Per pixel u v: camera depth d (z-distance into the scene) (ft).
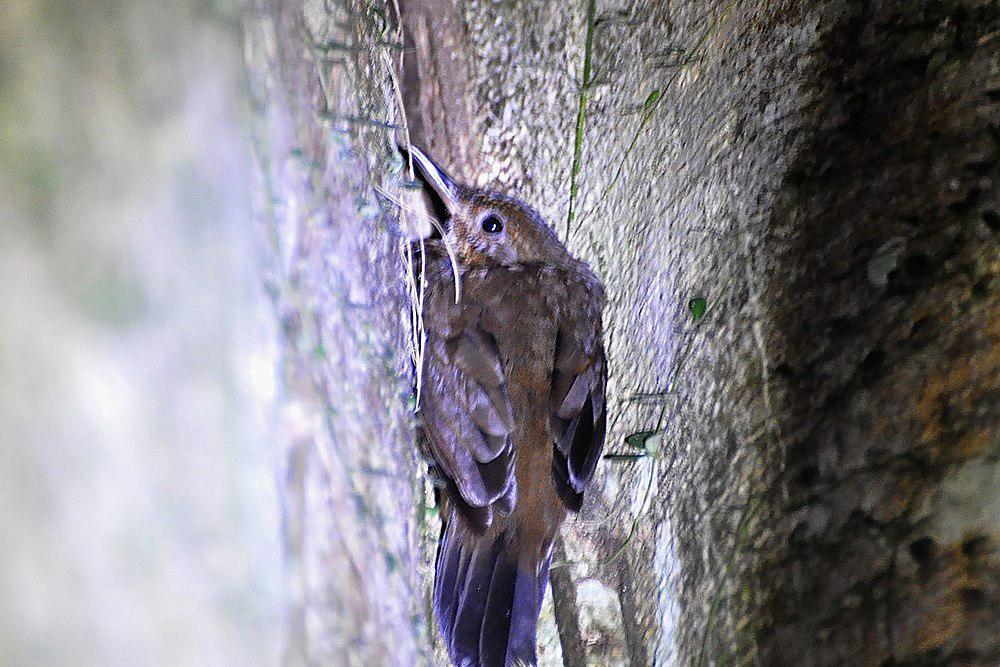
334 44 16.65
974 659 16.61
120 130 15.99
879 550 16.69
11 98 14.88
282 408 16.40
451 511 16.79
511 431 16.78
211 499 16.33
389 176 16.79
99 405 15.37
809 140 16.87
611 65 16.96
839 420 16.76
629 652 16.92
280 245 16.44
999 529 16.62
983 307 16.69
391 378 16.71
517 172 17.02
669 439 16.93
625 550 16.94
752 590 16.79
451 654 16.74
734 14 16.89
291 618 16.38
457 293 16.83
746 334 16.87
